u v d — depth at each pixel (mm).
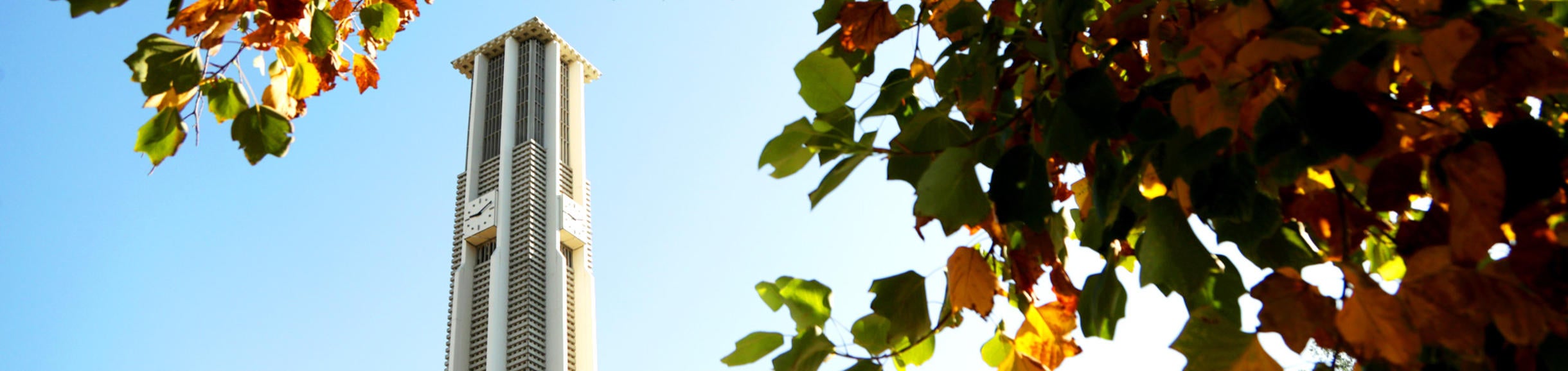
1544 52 799
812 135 1111
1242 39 898
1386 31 805
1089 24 1455
